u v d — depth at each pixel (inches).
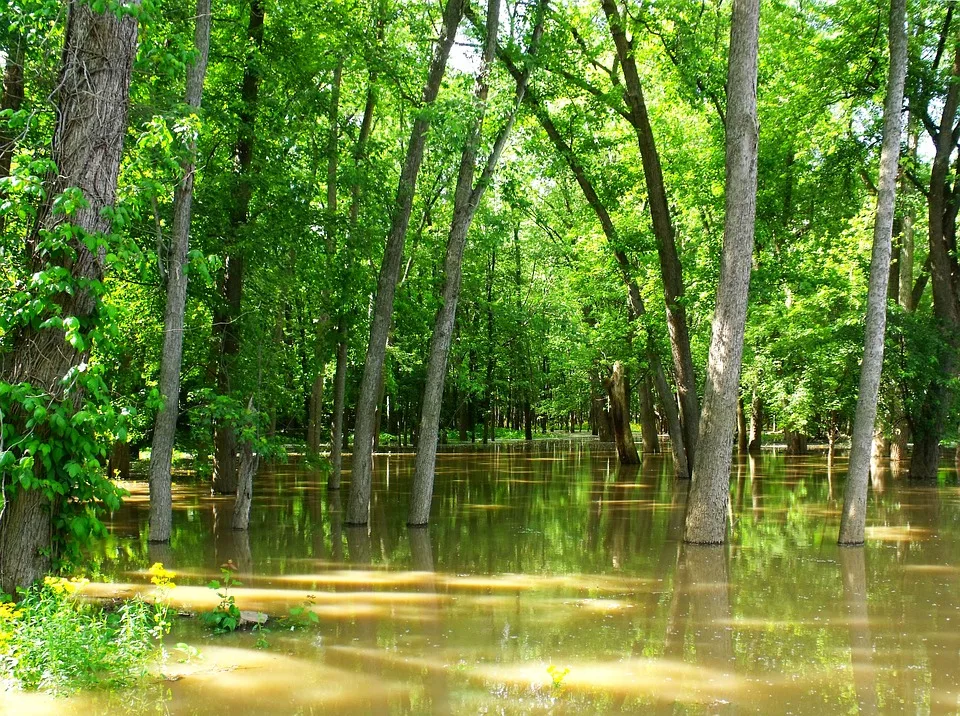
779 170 856.9
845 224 989.8
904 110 875.4
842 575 390.0
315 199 734.5
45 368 263.0
